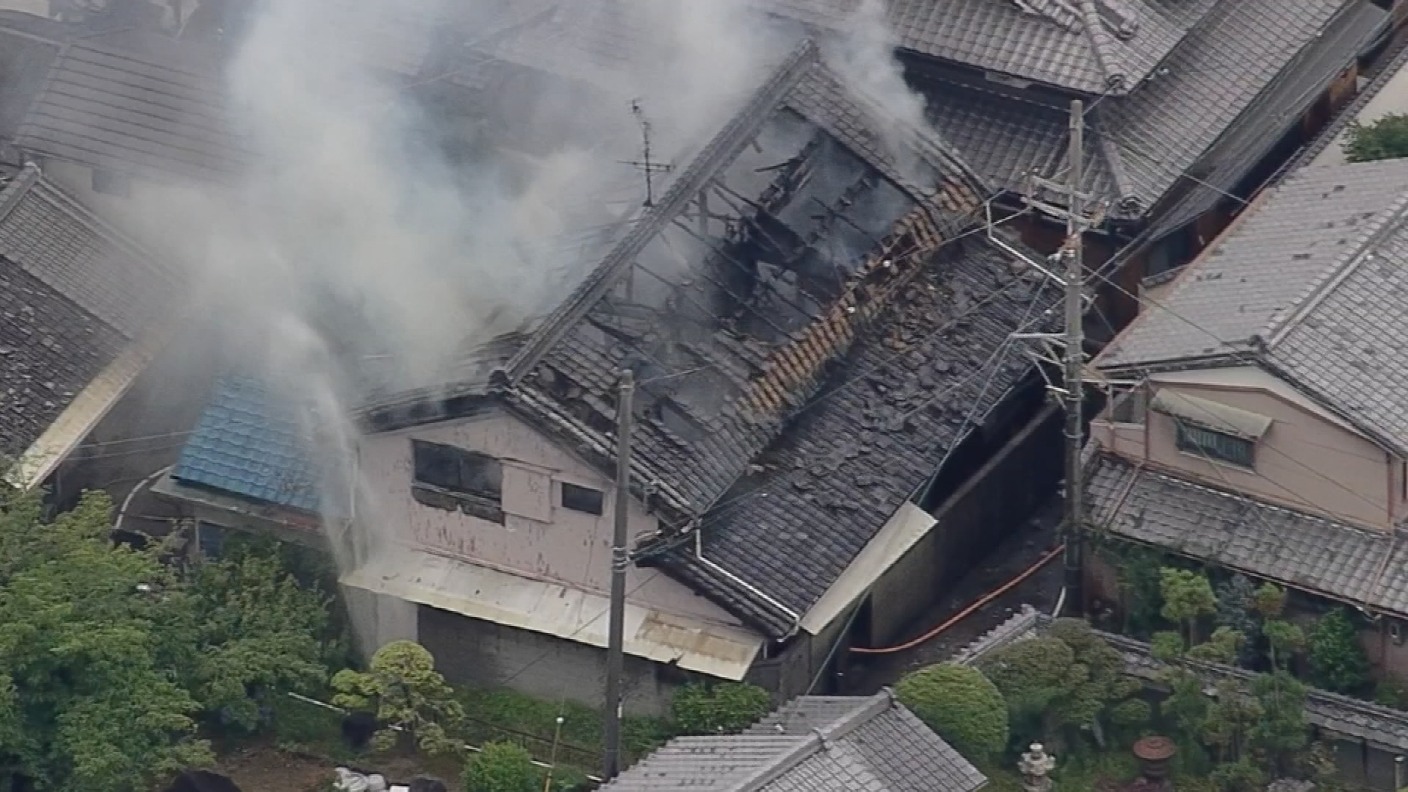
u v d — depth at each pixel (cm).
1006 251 17588
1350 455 15262
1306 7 19250
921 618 16700
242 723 15350
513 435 15425
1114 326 18088
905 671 16212
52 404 16550
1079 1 18112
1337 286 15762
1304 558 15362
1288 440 15450
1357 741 14875
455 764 15325
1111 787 15050
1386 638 15200
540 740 15538
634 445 15325
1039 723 15138
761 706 15000
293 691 15738
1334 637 15175
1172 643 15100
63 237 17388
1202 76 18625
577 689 15725
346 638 16012
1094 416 17038
